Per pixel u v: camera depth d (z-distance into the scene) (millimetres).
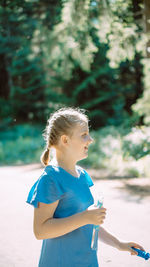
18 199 6332
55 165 1909
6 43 15461
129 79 19531
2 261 3502
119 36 7691
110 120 17922
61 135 1904
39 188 1778
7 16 11773
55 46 8594
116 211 5285
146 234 4223
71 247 1825
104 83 19656
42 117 21469
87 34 8273
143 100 10867
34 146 15219
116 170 9109
